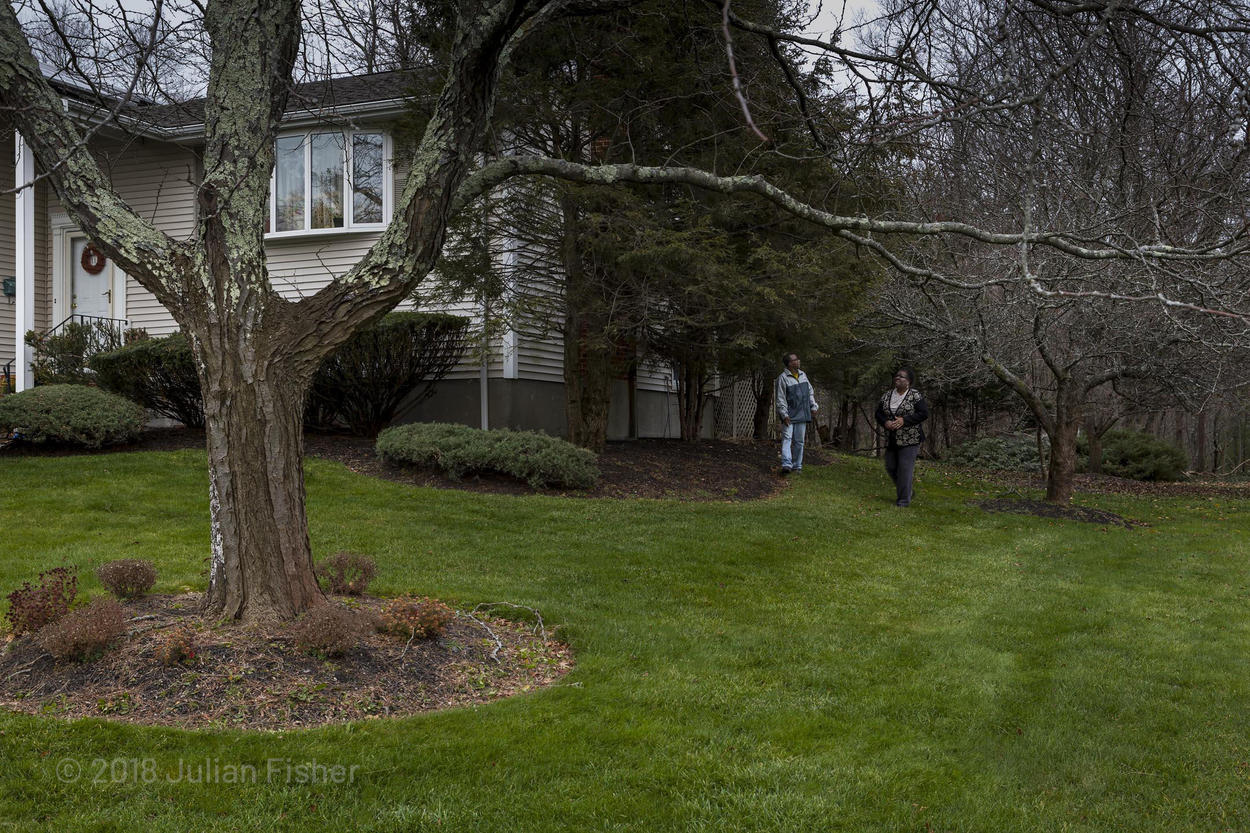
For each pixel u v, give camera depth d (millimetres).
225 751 3867
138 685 4355
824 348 16047
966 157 6895
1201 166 5961
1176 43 5430
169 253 4902
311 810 3471
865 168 7082
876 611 6984
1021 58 5816
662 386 19234
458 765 3902
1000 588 7910
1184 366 12094
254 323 4934
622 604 6723
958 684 5363
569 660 5539
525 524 9172
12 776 3570
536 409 14656
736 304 11102
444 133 4926
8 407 11148
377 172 14258
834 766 4117
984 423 23438
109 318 15656
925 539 10039
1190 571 8898
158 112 10773
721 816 3588
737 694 4988
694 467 13156
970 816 3746
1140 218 7000
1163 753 4543
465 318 13047
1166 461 19047
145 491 9539
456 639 5406
